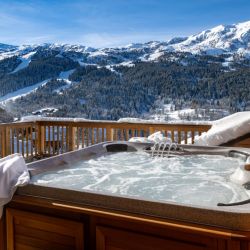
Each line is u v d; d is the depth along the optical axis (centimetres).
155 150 384
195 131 518
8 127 573
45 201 191
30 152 623
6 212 203
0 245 206
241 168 250
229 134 453
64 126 607
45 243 193
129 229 172
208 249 155
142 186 260
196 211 158
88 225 182
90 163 339
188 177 285
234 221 150
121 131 568
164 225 159
